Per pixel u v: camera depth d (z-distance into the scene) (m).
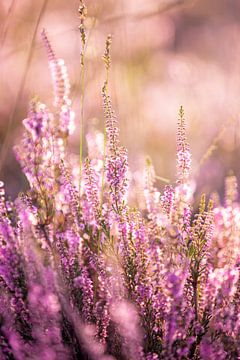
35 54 1.56
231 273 0.89
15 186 1.43
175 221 0.88
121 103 1.37
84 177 0.92
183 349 0.87
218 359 0.87
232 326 0.88
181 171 0.91
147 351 0.88
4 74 1.85
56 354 0.87
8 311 0.90
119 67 1.53
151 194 0.89
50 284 0.87
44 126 0.88
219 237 0.92
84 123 1.44
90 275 0.90
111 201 0.91
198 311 0.90
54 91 0.91
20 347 0.88
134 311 0.88
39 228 0.88
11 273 0.88
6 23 1.21
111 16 1.24
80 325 0.88
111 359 0.89
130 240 0.89
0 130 1.69
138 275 0.89
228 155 1.59
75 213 0.90
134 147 1.31
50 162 0.89
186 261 0.87
